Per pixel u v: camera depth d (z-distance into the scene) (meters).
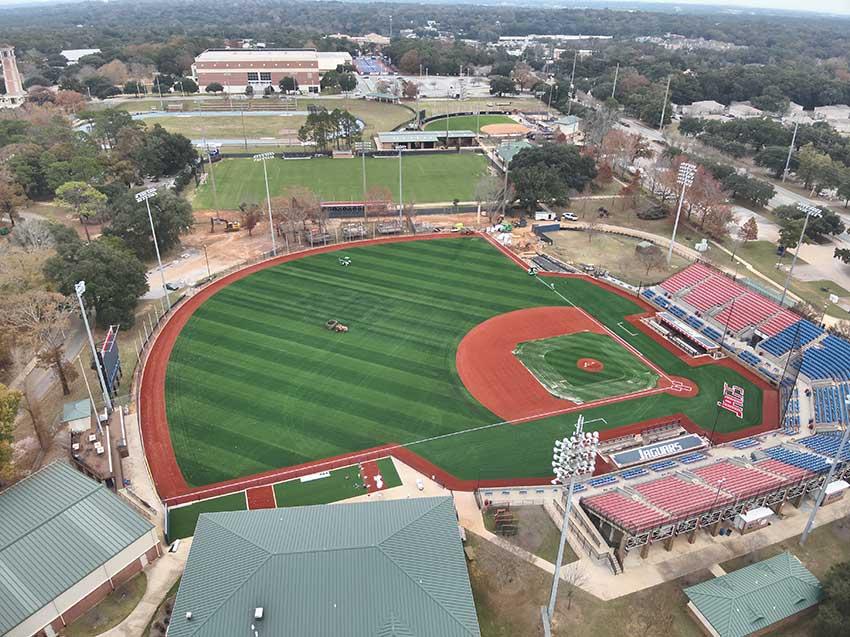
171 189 146.25
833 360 82.75
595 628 47.91
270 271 112.19
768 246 129.38
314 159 188.25
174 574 52.41
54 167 142.25
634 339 92.31
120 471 63.84
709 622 46.97
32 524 50.66
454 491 62.47
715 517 56.47
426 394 77.81
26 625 44.62
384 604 42.72
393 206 143.75
